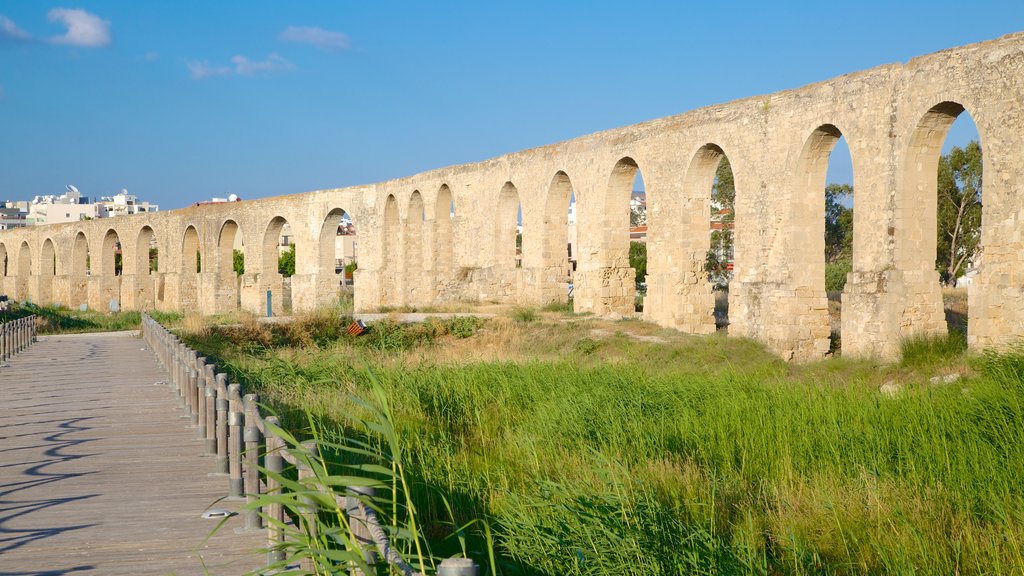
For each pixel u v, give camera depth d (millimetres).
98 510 8508
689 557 7363
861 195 22531
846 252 67062
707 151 29156
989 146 18859
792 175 24812
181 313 53219
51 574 6711
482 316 34031
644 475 10109
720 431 11883
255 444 8289
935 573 7375
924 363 18938
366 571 4887
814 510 8906
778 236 25375
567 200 38562
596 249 34906
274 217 55625
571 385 15727
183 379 15164
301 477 6488
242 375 18000
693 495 9469
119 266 102500
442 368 18656
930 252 21438
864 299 21938
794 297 24562
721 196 62719
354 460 10648
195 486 9492
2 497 9047
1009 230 18359
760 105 26047
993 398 11766
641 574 7109
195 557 7109
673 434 12195
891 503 8828
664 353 24922
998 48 18750
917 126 20828
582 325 30406
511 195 41750
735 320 26922
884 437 11078
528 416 14070
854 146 22703
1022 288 17969
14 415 14398
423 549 8086
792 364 22750
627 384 15859
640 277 70688
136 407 15211
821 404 13062
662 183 30922
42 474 10086
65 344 31672
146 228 66625
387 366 20094
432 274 46094
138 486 9492
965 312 34781
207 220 59938
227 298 59750
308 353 25688
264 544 7449
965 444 10516
